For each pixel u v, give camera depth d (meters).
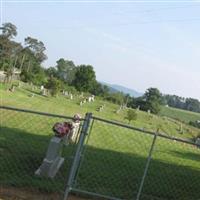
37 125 23.09
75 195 9.80
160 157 22.44
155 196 11.77
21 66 129.25
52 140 11.06
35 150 14.52
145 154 21.72
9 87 65.31
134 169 15.38
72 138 15.39
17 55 132.75
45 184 9.97
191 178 15.97
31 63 139.62
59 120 26.83
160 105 116.56
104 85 128.12
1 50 124.00
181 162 22.58
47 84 70.88
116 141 25.16
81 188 10.49
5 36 124.12
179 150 30.11
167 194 12.11
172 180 14.69
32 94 62.09
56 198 9.45
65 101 66.06
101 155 17.61
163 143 32.12
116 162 16.39
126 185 12.32
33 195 9.38
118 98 112.00
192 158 26.89
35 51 147.12
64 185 9.88
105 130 28.75
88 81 124.50
